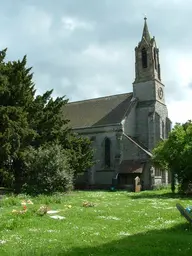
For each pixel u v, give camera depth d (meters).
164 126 59.47
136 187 44.84
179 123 37.06
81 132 56.44
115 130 53.62
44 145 35.94
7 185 32.75
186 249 9.99
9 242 11.23
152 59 59.38
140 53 60.41
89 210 20.38
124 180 50.34
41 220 15.95
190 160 33.41
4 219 15.80
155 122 56.44
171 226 14.36
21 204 23.16
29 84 37.66
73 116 61.53
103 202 26.52
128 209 21.02
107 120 55.84
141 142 56.69
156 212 19.23
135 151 51.12
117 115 56.06
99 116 58.12
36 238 11.80
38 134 36.72
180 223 14.95
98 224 15.02
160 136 55.78
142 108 57.75
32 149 33.75
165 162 38.25
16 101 35.31
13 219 15.67
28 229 13.68
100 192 42.16
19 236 12.19
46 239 11.61
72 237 11.94
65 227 14.17
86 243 10.97
